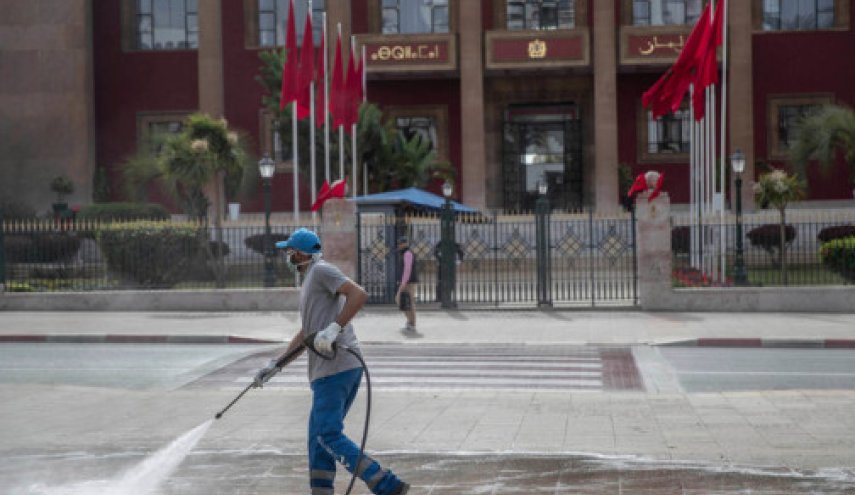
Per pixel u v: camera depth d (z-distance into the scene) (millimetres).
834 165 40656
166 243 28125
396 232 25438
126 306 25016
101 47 43375
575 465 7738
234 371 14758
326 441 6016
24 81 41719
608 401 11172
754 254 32781
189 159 32219
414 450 8414
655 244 23438
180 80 43125
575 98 42406
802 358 16094
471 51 39094
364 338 18922
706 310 23297
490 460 7961
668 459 7934
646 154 41781
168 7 43406
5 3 41844
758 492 6781
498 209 42625
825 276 26547
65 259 27688
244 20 42812
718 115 40406
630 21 41531
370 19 42344
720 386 12922
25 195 41656
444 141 42094
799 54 41000
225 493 6965
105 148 43219
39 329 20641
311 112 28125
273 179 42531
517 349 17484
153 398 11719
